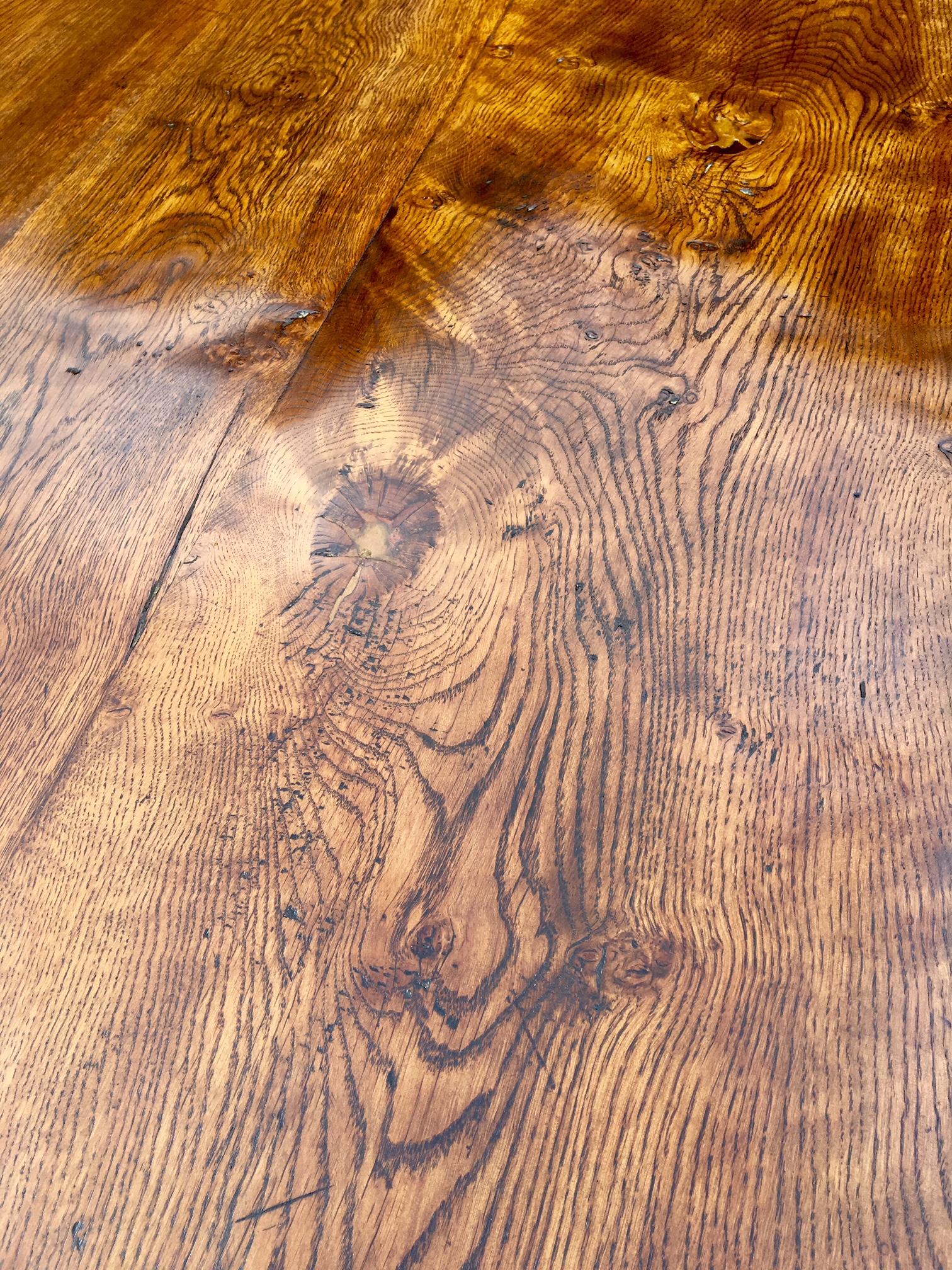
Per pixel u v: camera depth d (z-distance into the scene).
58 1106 0.36
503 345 0.52
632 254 0.56
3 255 0.56
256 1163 0.35
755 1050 0.37
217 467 0.48
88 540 0.47
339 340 0.52
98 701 0.43
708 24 0.69
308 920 0.39
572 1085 0.36
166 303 0.54
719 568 0.46
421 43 0.67
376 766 0.41
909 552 0.46
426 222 0.57
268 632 0.44
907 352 0.52
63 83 0.64
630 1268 0.34
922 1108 0.36
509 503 0.47
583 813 0.41
